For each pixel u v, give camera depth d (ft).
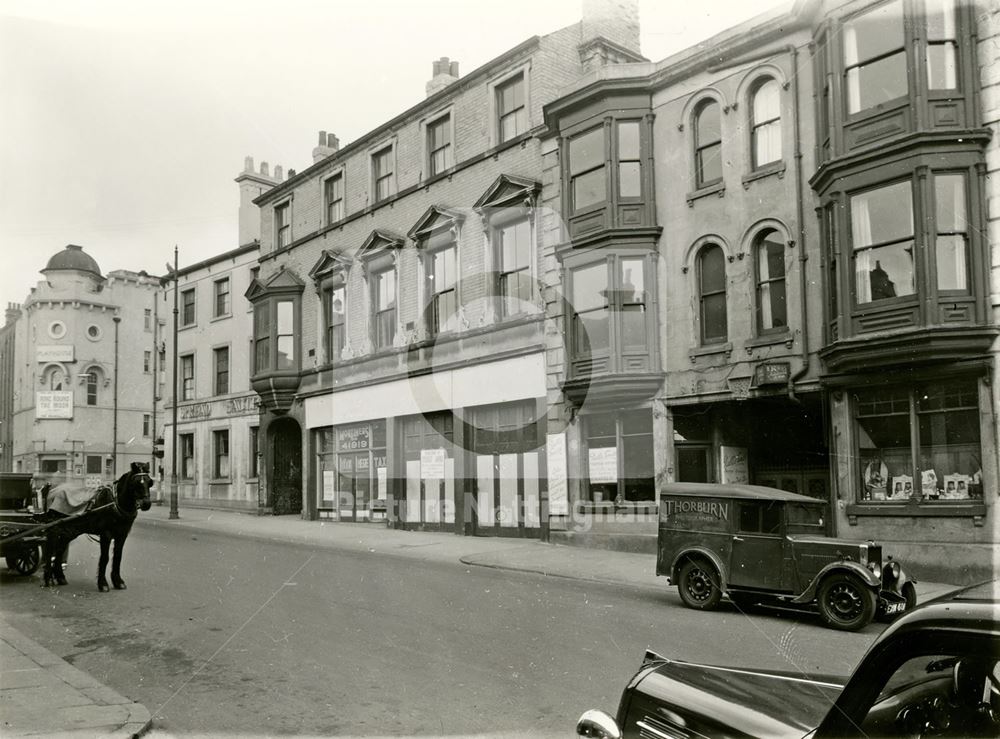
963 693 5.63
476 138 46.55
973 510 29.58
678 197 34.53
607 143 35.29
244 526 54.13
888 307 31.32
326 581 30.32
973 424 30.30
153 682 17.03
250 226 73.92
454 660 18.54
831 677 8.68
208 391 78.74
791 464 32.63
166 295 81.82
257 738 13.58
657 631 21.85
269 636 21.17
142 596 27.40
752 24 34.53
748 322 33.30
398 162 52.37
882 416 32.07
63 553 29.94
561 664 18.08
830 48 32.83
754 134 34.76
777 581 24.59
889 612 23.57
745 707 7.34
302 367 60.23
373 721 14.35
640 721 8.03
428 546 39.04
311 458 59.26
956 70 31.30
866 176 31.99
